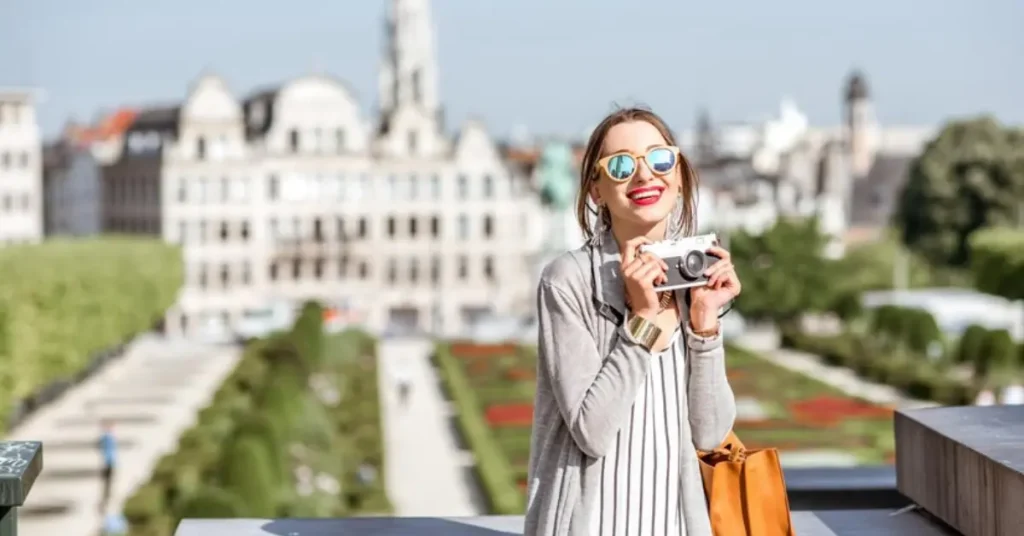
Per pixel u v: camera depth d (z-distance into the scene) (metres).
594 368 9.49
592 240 9.88
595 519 9.56
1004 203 166.25
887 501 14.43
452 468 68.06
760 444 72.50
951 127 171.00
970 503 11.13
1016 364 91.69
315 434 64.00
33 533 54.00
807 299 129.12
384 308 160.38
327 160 158.25
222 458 49.84
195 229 156.88
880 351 109.75
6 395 69.00
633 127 9.77
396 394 96.69
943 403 86.31
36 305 80.56
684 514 9.71
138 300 113.25
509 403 88.75
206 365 115.69
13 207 163.25
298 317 111.56
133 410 89.25
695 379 9.66
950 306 122.88
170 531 46.03
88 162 179.38
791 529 9.84
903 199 176.50
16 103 162.50
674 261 9.53
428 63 185.12
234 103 157.12
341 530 11.87
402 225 160.12
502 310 161.25
